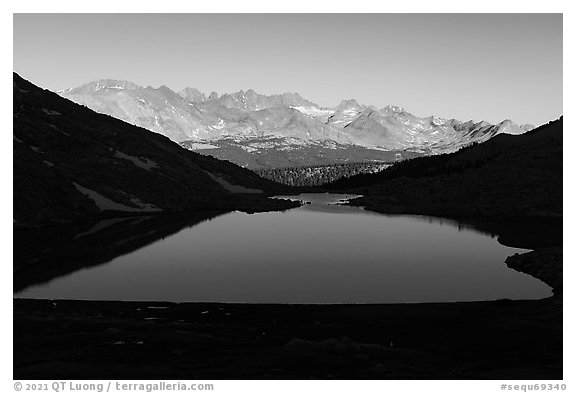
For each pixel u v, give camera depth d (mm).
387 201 181625
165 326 46531
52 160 158125
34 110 190875
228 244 99812
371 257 87062
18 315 48594
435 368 34125
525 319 47656
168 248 95188
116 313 53469
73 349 37469
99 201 145000
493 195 159875
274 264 81188
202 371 32469
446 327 46438
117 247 96188
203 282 69250
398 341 42000
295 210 170250
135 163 187125
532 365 34656
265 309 55969
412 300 60719
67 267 78562
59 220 125125
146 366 33500
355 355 35969
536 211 141875
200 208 165875
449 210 154750
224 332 45250
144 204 155125
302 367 33438
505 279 71250
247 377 31219
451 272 75688
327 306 57219
